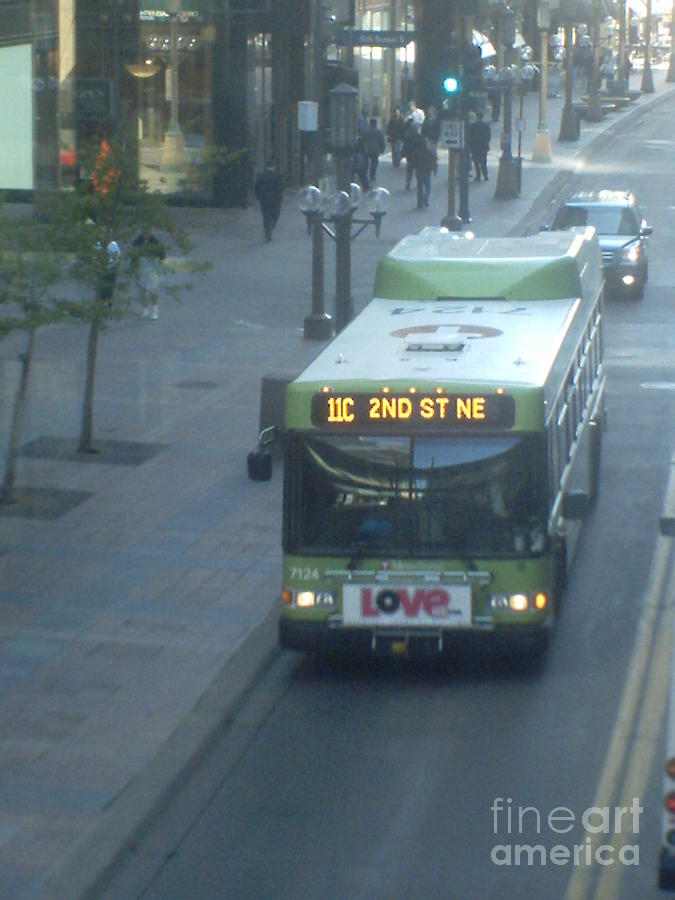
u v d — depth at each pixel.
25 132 49.31
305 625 29.41
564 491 33.25
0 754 24.94
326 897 20.53
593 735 26.72
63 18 69.88
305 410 29.25
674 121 173.12
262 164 109.31
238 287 76.06
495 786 24.50
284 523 29.56
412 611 29.05
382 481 29.16
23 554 36.56
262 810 23.66
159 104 98.00
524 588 28.92
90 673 28.92
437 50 145.88
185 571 35.38
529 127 156.00
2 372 55.12
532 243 41.38
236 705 28.00
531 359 30.89
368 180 109.69
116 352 60.94
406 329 33.88
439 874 21.22
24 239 39.25
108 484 42.91
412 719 27.73
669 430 50.91
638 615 33.41
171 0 95.38
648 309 72.38
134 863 21.66
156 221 45.28
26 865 20.83
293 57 112.62
